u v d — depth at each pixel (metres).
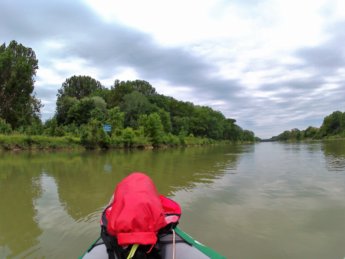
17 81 40.91
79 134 34.22
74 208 7.27
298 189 9.47
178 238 2.89
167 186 10.11
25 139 28.27
